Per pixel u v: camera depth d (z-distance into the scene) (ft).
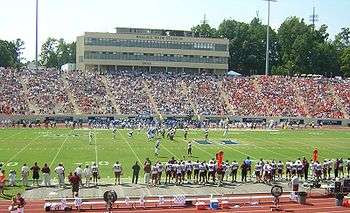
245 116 268.82
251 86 299.58
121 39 322.55
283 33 422.00
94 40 319.88
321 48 400.06
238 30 426.92
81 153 144.56
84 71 300.20
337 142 188.44
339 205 86.58
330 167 113.91
